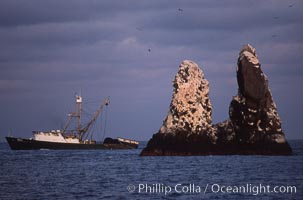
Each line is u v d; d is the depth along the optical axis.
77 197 182.88
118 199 178.25
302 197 179.38
